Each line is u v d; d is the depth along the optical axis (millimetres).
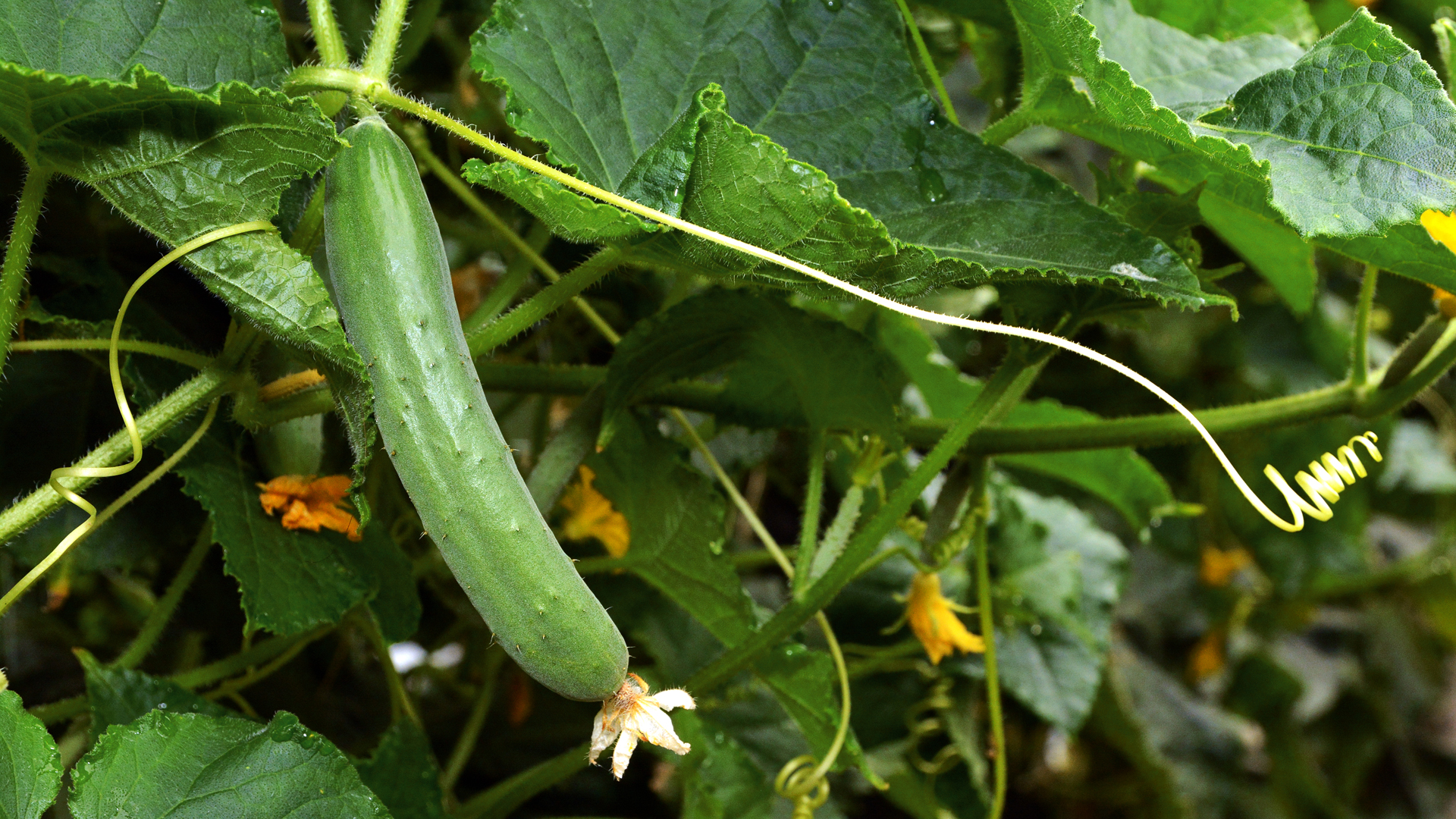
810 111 832
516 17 800
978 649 985
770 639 872
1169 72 904
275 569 826
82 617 1121
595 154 798
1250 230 979
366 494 956
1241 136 820
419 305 721
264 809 763
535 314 809
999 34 1054
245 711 961
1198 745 1663
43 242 927
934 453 860
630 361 853
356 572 848
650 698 729
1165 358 1574
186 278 952
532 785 918
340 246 727
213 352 941
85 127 740
